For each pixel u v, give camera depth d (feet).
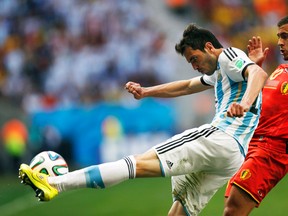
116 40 193.57
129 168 59.72
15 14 205.36
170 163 60.44
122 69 188.44
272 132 72.79
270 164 72.38
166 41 195.21
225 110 62.03
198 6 211.20
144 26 197.88
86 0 203.21
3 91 189.47
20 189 137.59
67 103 183.52
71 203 122.21
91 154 162.30
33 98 183.32
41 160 60.44
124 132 162.09
